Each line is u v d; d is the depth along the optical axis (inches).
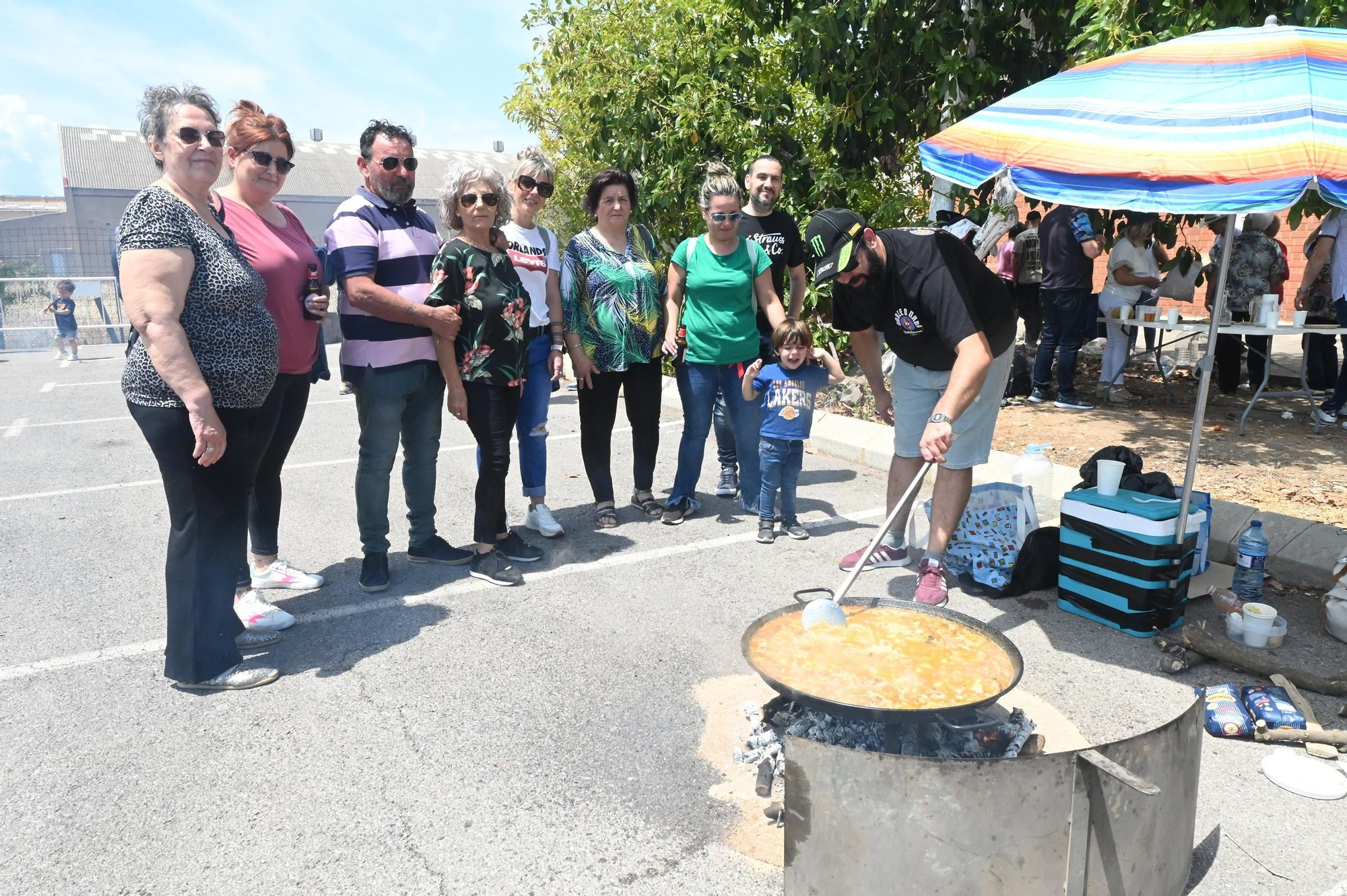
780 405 185.3
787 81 365.1
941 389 162.4
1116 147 121.8
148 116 117.9
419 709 123.1
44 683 131.3
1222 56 128.3
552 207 454.0
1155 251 336.2
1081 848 75.6
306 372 152.3
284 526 206.4
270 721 120.0
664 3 372.5
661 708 123.3
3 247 1110.4
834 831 78.7
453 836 96.2
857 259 141.8
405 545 192.9
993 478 213.5
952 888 76.2
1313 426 268.5
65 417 351.6
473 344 158.7
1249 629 138.9
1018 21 297.4
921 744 100.4
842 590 116.8
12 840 95.3
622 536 198.1
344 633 147.7
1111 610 149.4
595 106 374.3
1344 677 125.3
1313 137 109.6
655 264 199.3
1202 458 233.6
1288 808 102.0
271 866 91.5
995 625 151.4
